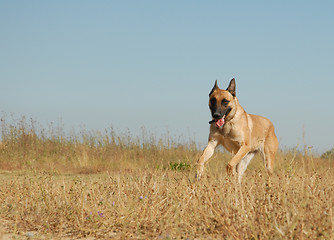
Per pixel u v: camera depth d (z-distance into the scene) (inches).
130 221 183.3
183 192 206.8
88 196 217.6
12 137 690.2
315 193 192.1
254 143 346.0
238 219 160.6
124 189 226.2
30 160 587.5
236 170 347.9
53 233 176.1
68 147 695.7
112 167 569.9
